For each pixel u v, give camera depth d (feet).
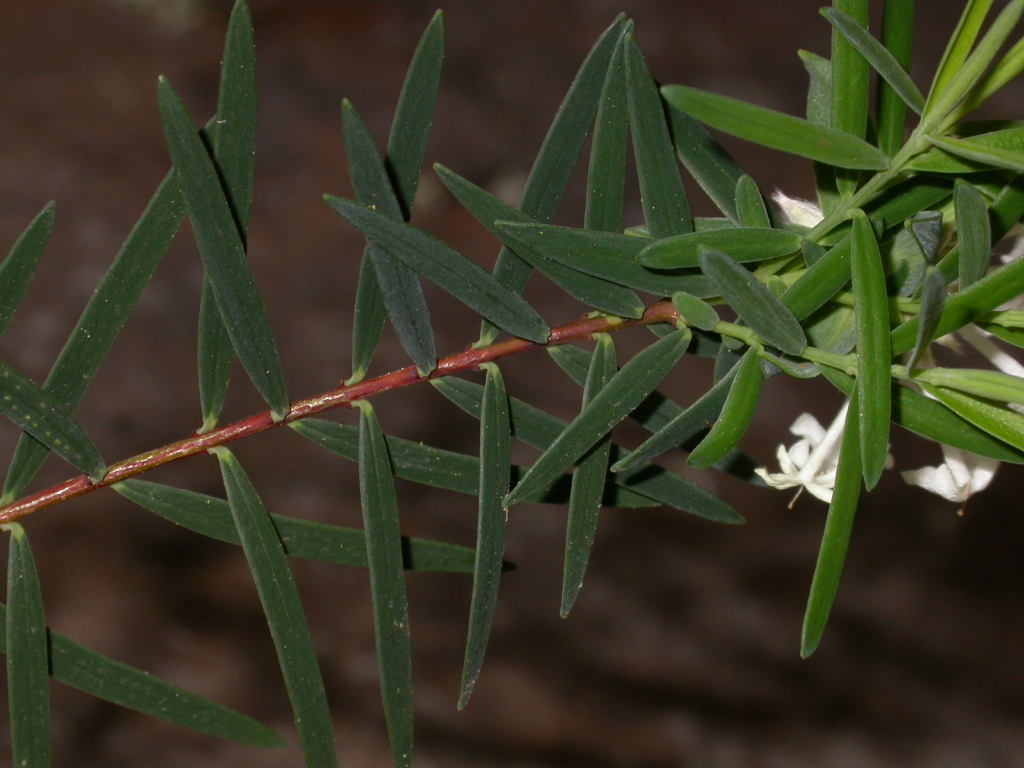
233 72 0.73
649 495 0.79
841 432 0.78
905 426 0.73
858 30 0.71
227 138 0.74
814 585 0.71
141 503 0.77
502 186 2.98
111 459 2.24
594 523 0.76
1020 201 0.73
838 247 0.72
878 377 0.71
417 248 0.73
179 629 2.10
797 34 3.56
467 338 2.54
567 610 0.76
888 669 2.39
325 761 0.77
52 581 2.07
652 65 3.39
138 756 1.97
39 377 2.31
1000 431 0.71
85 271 2.50
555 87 3.27
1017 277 0.71
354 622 2.22
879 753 2.27
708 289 0.75
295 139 2.90
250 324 0.75
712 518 0.79
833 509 0.71
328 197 0.72
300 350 2.48
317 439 0.77
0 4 2.95
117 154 2.73
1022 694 2.41
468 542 2.31
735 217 0.76
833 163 0.72
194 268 2.55
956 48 0.71
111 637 2.05
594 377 0.76
